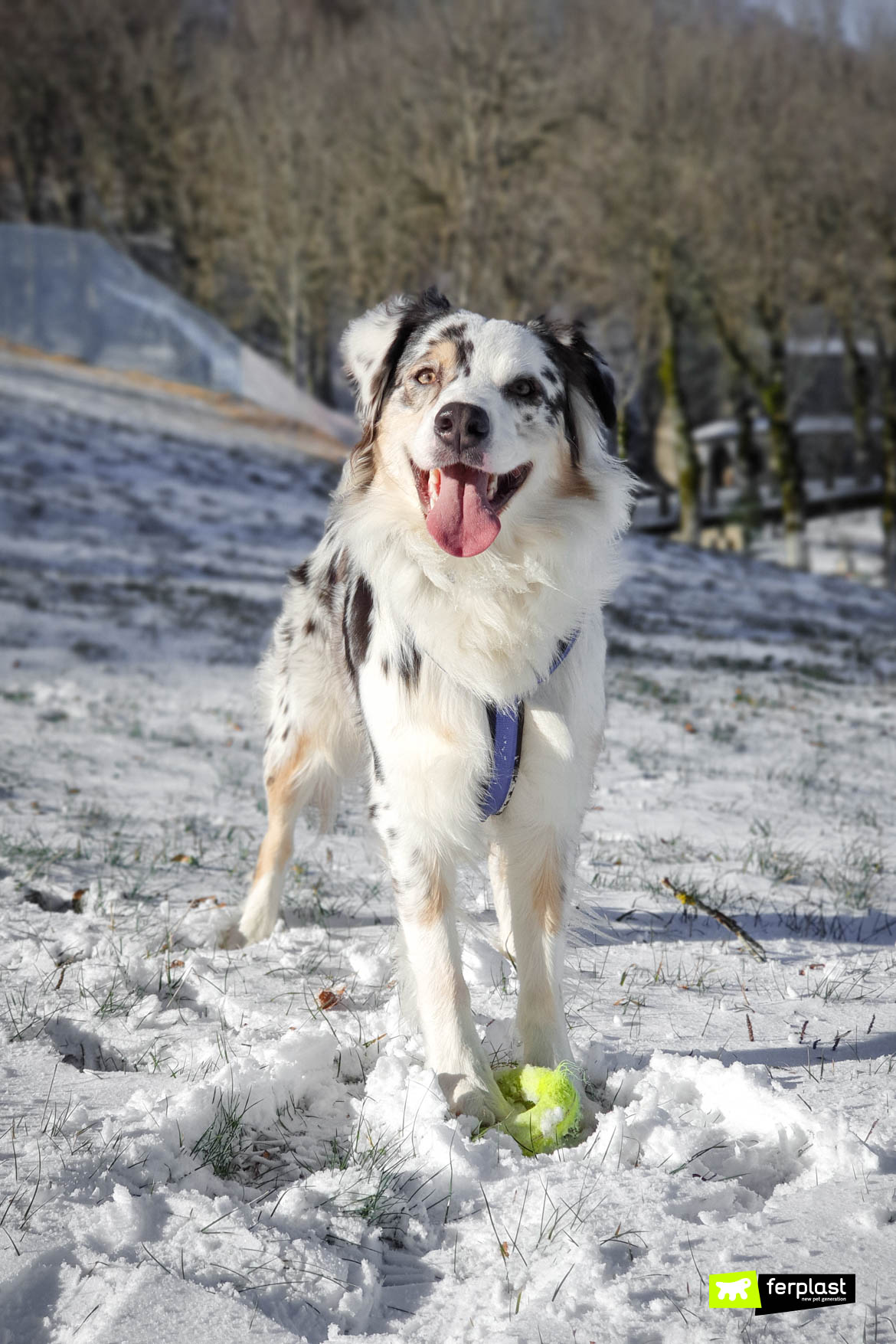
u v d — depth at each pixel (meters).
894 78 38.09
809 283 36.94
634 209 36.28
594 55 38.34
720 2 41.47
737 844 6.62
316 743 4.93
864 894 5.57
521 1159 2.97
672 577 26.69
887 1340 2.21
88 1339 2.22
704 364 53.03
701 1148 3.02
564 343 3.91
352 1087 3.44
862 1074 3.41
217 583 19.56
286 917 5.07
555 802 3.62
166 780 7.80
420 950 3.52
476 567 3.53
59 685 11.30
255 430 38.16
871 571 41.88
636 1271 2.46
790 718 11.82
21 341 43.44
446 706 3.51
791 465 38.12
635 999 4.11
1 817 6.43
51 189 56.09
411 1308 2.45
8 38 50.50
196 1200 2.68
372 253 44.28
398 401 3.76
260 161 46.34
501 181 38.00
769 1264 2.45
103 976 4.12
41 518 22.81
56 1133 2.97
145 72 50.88
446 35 38.19
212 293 52.12
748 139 36.47
